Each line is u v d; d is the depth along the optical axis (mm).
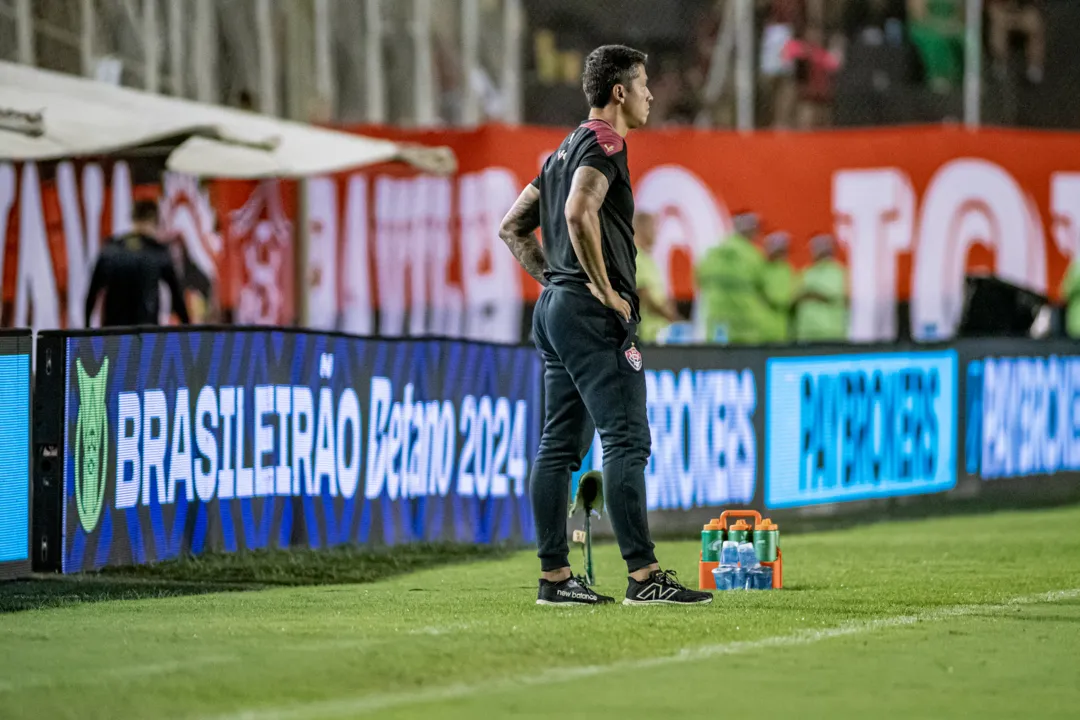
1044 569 27344
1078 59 61812
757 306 53344
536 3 62281
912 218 53969
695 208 52844
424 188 51344
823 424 37125
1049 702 15133
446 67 56406
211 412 27516
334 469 29531
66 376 25203
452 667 16453
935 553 30250
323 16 54312
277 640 18219
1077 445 44125
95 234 47594
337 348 29516
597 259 20219
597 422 21062
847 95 61969
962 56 61250
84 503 25609
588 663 16797
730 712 14484
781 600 22328
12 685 15570
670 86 62531
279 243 51094
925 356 39656
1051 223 55656
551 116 62594
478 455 31750
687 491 34312
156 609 21391
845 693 15438
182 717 14148
